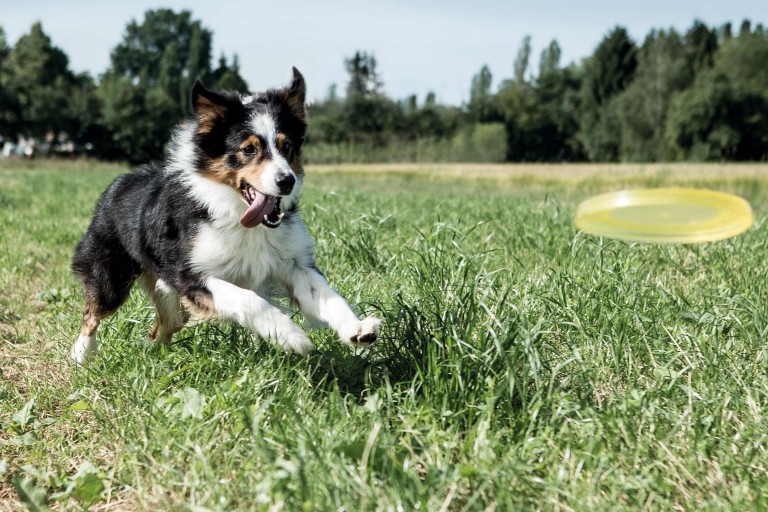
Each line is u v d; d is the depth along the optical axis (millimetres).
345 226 2559
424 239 2201
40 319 2098
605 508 1180
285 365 1562
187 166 1659
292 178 1604
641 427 1367
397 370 1545
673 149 22516
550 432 1336
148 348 1695
